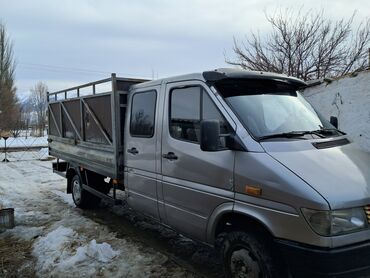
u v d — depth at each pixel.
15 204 9.09
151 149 5.31
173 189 4.87
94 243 5.80
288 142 3.85
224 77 4.24
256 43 13.72
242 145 3.89
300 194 3.31
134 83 6.32
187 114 4.68
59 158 9.22
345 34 15.98
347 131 7.06
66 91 8.40
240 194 3.87
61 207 8.67
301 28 13.05
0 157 20.47
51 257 5.57
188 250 5.73
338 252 3.17
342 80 7.17
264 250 3.63
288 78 4.73
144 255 5.53
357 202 3.28
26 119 60.31
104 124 6.59
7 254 5.79
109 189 7.31
